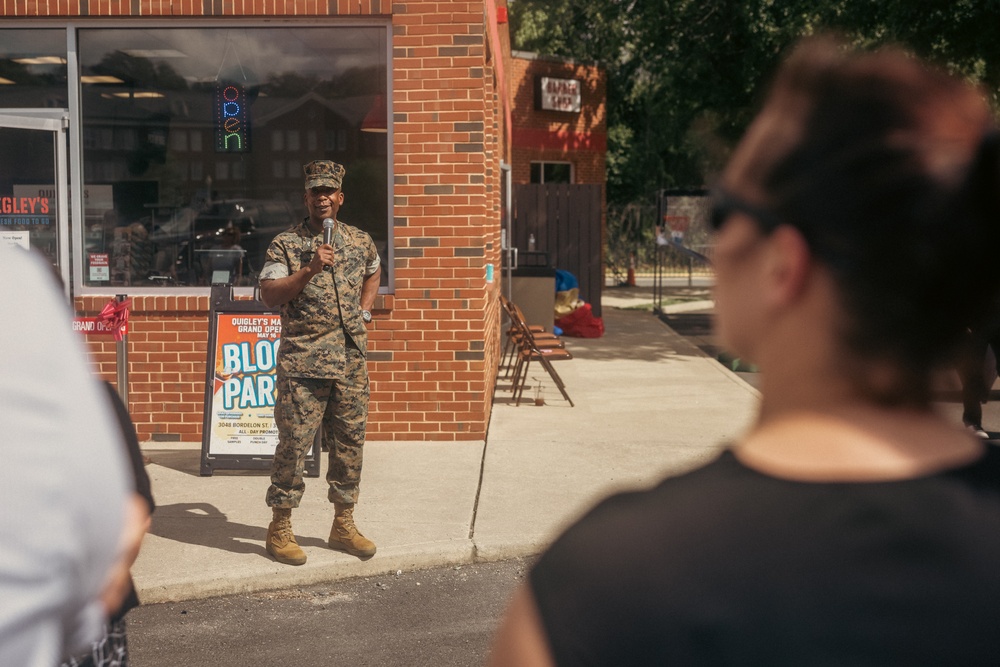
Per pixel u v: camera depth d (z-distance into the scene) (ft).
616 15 81.15
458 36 27.53
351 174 28.43
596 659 2.78
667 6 66.44
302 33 28.27
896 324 2.80
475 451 27.14
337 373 18.37
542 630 2.85
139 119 28.58
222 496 23.08
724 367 43.11
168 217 28.84
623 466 25.67
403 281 28.12
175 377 28.27
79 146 28.53
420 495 22.90
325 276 18.37
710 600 2.72
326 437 18.97
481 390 28.32
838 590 2.68
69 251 28.50
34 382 2.87
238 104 28.50
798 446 2.91
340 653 15.44
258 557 18.80
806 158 2.87
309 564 18.43
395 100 27.76
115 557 2.99
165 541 19.72
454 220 27.94
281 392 18.45
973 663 2.63
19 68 28.43
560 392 36.40
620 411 33.14
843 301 2.83
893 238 2.77
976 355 28.27
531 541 19.76
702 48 66.13
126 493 3.05
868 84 2.89
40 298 3.07
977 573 2.69
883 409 2.93
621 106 120.98
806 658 2.64
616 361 45.09
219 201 28.78
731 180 3.04
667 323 61.21
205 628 16.42
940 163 2.78
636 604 2.77
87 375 3.05
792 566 2.72
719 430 30.14
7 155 27.50
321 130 28.45
